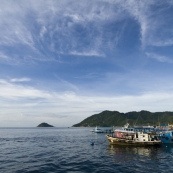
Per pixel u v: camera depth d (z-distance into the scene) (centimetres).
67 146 6956
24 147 6738
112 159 4325
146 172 3231
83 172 3219
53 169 3428
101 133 16625
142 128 8094
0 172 3212
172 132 6781
